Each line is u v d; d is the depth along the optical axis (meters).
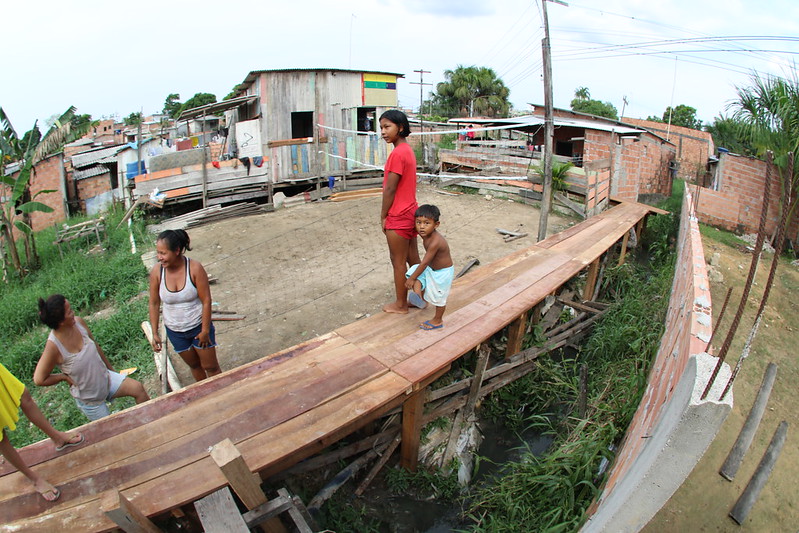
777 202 10.43
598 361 6.56
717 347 6.10
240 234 10.83
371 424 4.94
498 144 16.47
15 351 6.66
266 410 3.68
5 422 2.83
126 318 7.09
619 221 10.01
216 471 3.15
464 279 6.48
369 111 15.41
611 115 37.31
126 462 3.23
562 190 12.51
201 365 4.73
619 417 4.88
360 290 7.74
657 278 8.85
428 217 4.32
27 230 10.81
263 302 7.41
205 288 4.30
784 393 5.32
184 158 12.54
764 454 4.42
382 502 4.78
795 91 9.44
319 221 11.78
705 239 10.32
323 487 4.45
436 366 4.26
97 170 19.84
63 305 3.57
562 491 4.27
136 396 4.20
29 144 11.49
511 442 5.75
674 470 2.32
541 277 6.57
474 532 4.34
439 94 43.59
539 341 6.38
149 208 12.42
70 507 2.92
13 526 2.81
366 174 15.27
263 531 3.31
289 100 13.88
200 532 3.50
